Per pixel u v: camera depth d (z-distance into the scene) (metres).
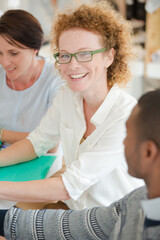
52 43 1.37
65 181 1.19
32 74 1.84
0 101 1.91
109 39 1.21
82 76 1.21
